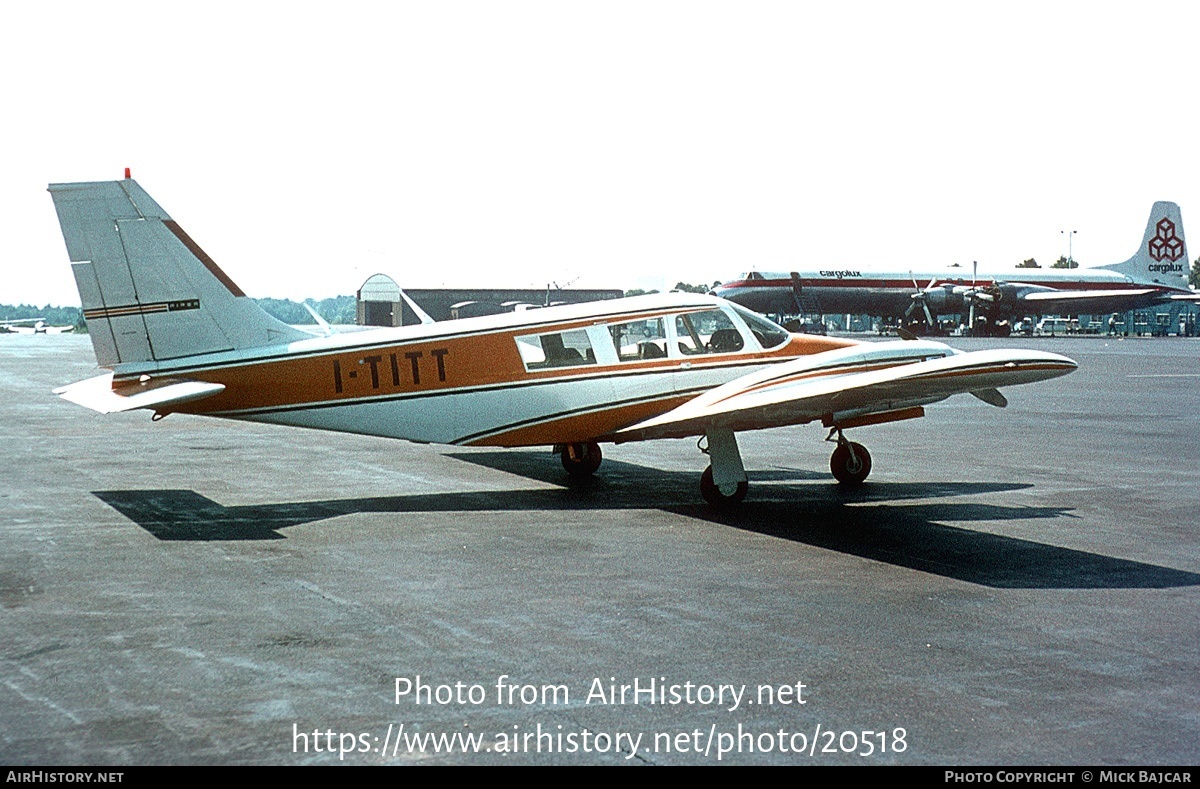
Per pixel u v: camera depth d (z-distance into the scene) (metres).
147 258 11.15
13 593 7.82
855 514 11.73
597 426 12.65
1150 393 31.11
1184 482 14.41
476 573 8.70
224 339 11.42
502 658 6.54
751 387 11.82
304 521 10.87
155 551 9.32
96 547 9.46
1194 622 7.60
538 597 7.97
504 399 12.25
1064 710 5.83
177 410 11.38
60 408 23.70
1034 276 82.81
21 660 6.33
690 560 9.31
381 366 11.80
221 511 11.38
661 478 14.20
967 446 18.34
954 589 8.44
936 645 6.95
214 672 6.17
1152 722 5.68
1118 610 7.89
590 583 8.43
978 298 76.94
